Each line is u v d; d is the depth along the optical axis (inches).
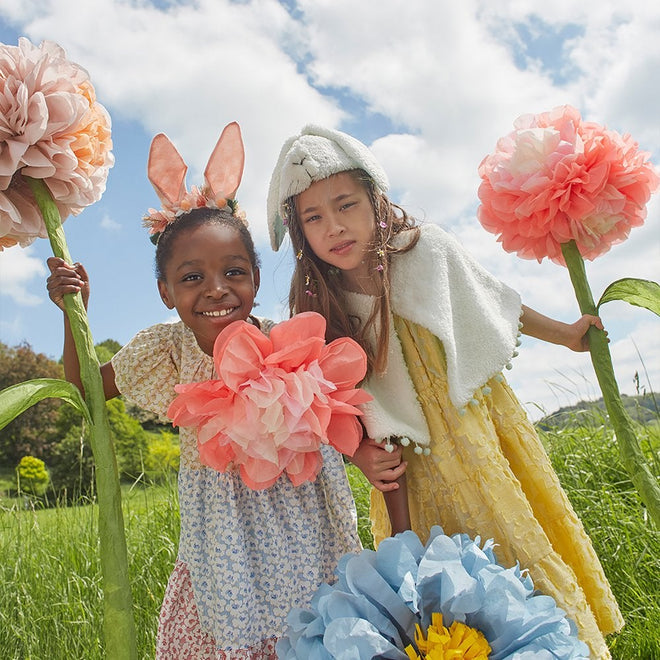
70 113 56.4
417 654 48.6
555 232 69.6
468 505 60.8
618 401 69.0
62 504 140.7
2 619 101.0
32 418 495.5
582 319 70.4
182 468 61.9
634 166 68.2
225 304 59.9
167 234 62.9
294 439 53.1
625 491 108.0
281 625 57.7
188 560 59.9
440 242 65.3
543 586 56.8
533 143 67.3
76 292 57.1
